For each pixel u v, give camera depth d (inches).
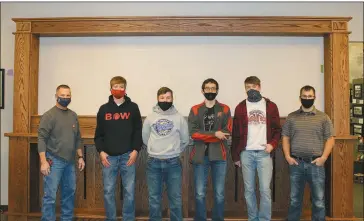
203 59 155.3
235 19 145.0
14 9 158.7
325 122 123.2
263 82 155.0
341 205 143.5
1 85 160.1
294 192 126.6
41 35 153.6
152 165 119.6
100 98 157.2
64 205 124.0
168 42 155.8
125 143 120.4
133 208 122.7
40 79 157.9
